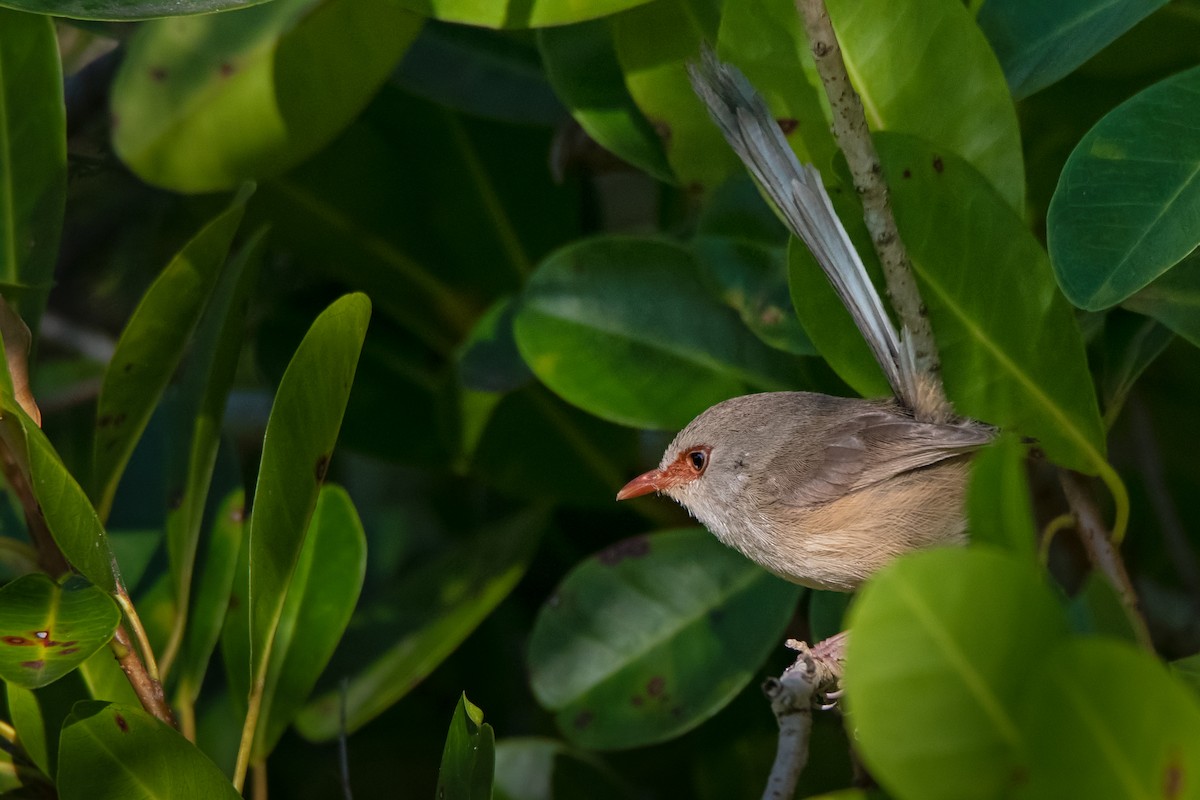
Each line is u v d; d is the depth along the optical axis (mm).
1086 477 7473
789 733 6508
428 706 10867
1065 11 7797
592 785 9406
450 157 10531
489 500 11422
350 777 10555
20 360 6902
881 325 7355
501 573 9609
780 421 8680
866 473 8148
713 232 8398
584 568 9070
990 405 7305
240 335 8281
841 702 7301
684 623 8875
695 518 9500
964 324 7219
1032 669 4188
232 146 8875
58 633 6012
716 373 9031
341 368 6438
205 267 7484
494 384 9617
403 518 12125
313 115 8867
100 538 6258
